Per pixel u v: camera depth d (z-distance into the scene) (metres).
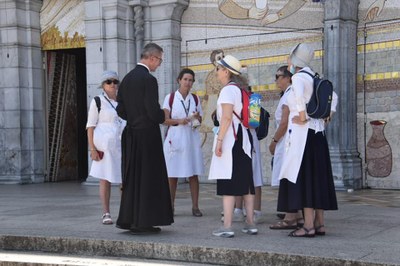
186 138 7.21
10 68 13.04
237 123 5.67
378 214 7.25
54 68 13.86
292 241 5.38
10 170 13.12
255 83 11.63
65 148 14.19
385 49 10.38
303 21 11.09
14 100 13.02
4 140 13.14
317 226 5.71
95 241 5.64
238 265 5.00
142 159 5.86
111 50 12.03
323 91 5.48
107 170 6.61
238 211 6.92
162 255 5.35
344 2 10.42
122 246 5.52
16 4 12.95
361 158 10.70
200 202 8.93
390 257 4.62
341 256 4.67
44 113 13.62
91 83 12.17
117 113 6.16
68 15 13.14
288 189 5.61
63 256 5.61
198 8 12.21
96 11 12.06
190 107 7.41
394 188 10.38
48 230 6.21
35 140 13.31
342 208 7.88
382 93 10.44
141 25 12.23
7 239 5.98
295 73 5.68
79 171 14.62
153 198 5.84
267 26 11.48
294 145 5.53
